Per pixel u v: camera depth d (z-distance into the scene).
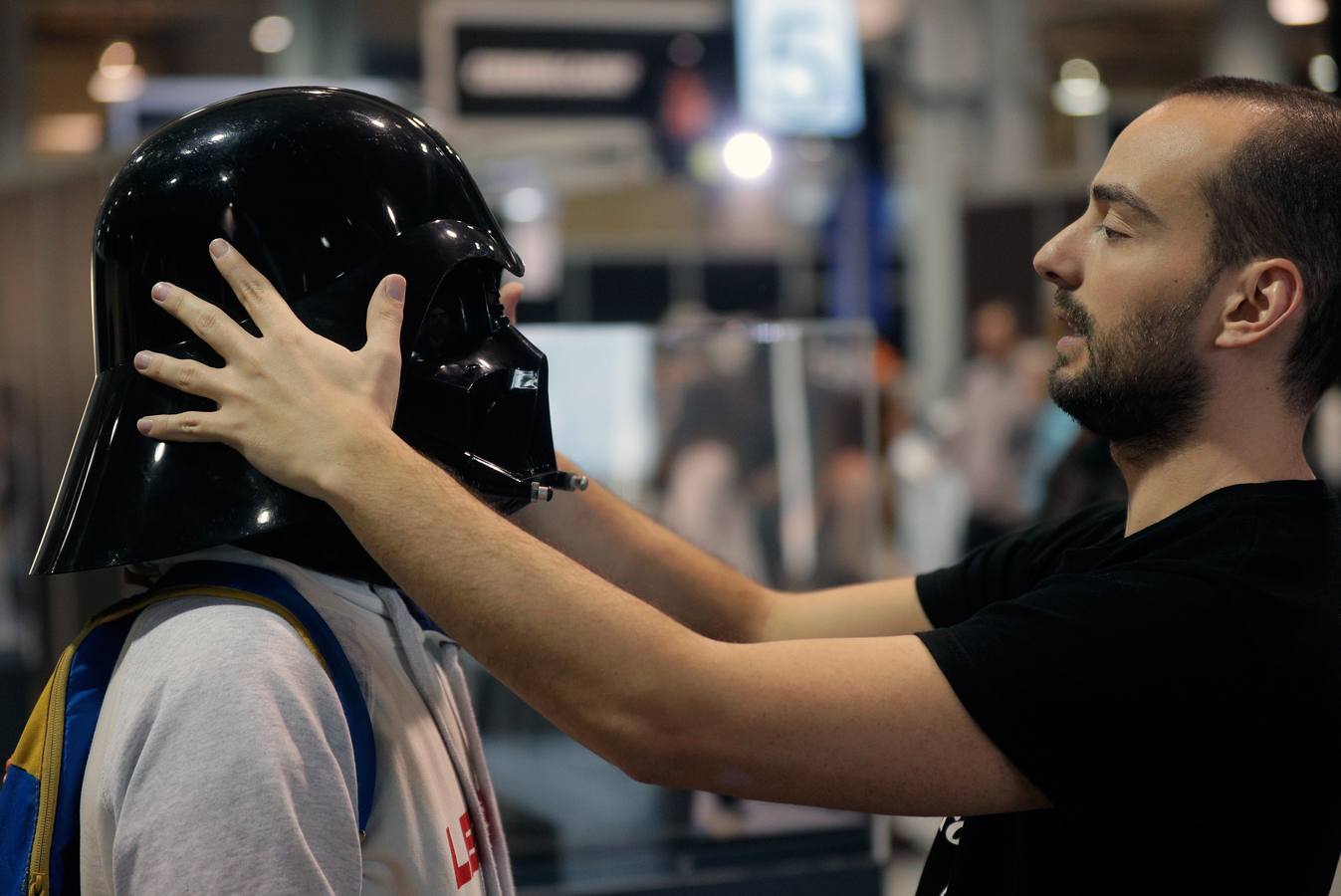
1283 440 1.14
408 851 0.95
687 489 2.08
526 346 1.08
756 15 8.03
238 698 0.86
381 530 0.95
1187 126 1.13
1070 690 1.00
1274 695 1.01
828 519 2.13
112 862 0.88
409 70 11.26
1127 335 1.13
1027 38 10.59
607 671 0.98
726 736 0.99
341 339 0.99
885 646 1.04
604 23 7.80
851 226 9.46
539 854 1.96
